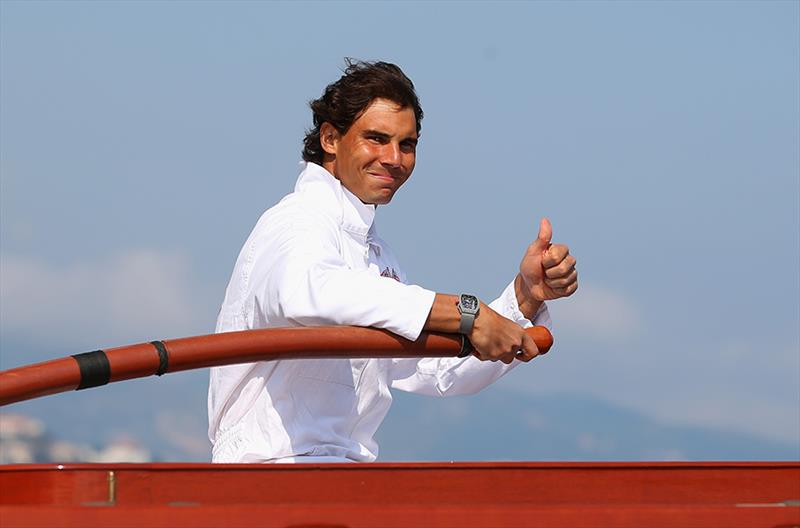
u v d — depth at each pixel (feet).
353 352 35.27
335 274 36.22
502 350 36.37
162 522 25.49
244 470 30.01
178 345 33.37
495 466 31.17
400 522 25.95
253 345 33.99
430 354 36.14
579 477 31.37
